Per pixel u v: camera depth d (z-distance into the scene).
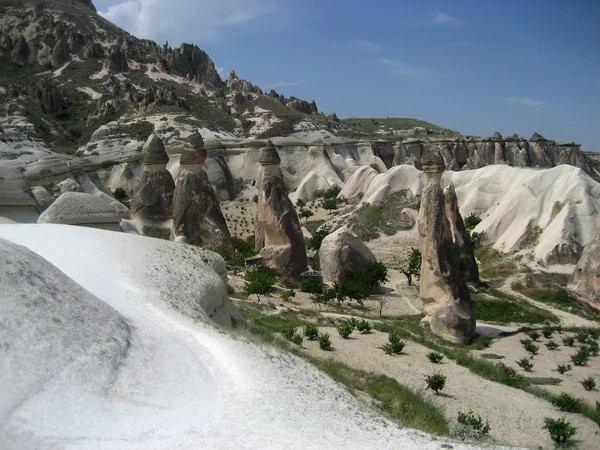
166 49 148.88
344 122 164.25
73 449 8.80
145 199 48.84
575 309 42.69
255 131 109.75
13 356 10.23
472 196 66.44
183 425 9.87
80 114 112.56
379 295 43.72
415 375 24.66
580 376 28.66
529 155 114.06
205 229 46.59
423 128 158.88
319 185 88.75
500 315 40.72
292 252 44.34
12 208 32.66
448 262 33.97
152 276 17.30
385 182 70.50
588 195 54.22
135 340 12.29
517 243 54.34
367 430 10.69
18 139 90.75
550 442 19.78
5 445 8.59
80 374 10.41
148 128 99.75
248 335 15.11
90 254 18.30
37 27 138.75
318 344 26.47
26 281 11.60
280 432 9.90
